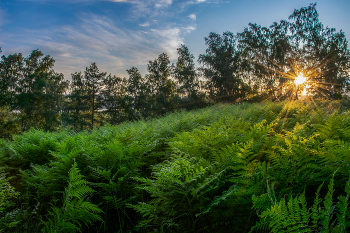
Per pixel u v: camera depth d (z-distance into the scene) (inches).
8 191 115.8
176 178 83.9
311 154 86.4
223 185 93.5
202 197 82.8
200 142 122.2
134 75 1612.9
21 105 1232.8
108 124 267.0
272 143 104.7
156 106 1460.4
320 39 1174.3
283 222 51.6
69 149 167.0
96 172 118.8
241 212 77.7
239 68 1433.3
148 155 141.7
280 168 83.8
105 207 113.0
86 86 1718.8
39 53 1401.3
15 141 223.3
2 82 1253.1
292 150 82.6
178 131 219.8
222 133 137.4
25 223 104.9
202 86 1435.8
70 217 83.5
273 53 1299.2
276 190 78.8
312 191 78.2
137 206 87.7
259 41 1318.9
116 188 108.9
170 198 82.5
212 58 1422.2
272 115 228.5
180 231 82.4
